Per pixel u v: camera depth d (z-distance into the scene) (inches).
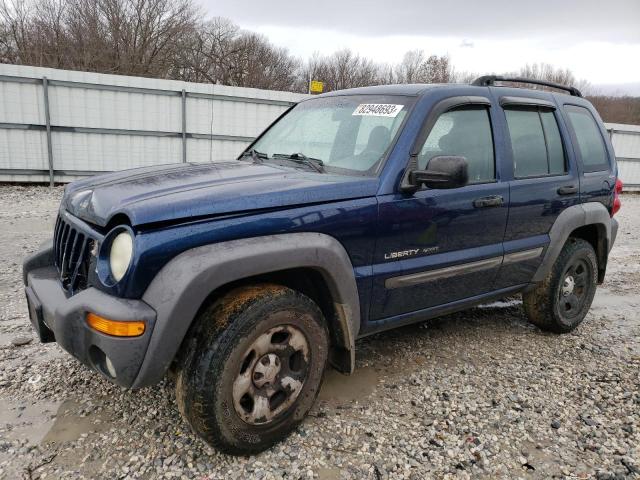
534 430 119.6
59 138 458.0
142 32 1148.5
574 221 163.3
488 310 198.4
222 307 97.8
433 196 125.3
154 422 114.8
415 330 175.2
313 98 164.9
